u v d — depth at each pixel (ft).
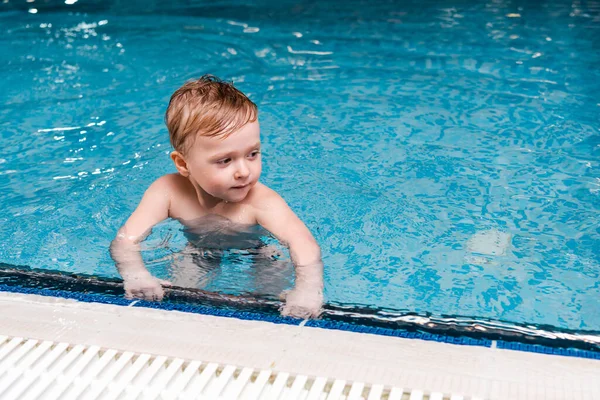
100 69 15.76
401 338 6.25
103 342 6.29
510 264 8.32
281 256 8.25
